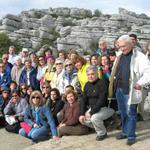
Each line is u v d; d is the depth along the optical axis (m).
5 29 70.00
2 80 15.34
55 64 13.62
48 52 14.88
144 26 66.69
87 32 65.25
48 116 11.38
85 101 10.41
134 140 9.20
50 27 78.31
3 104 13.77
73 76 12.39
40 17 88.50
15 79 15.27
